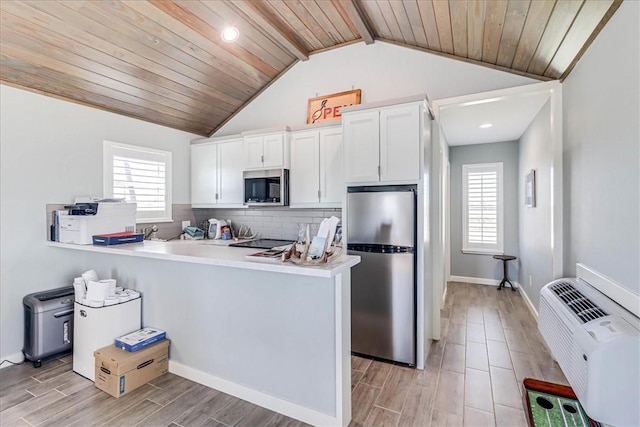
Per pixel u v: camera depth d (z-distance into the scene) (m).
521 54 2.58
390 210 2.64
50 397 2.18
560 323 2.02
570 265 2.67
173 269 2.45
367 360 2.74
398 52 3.29
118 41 2.64
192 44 2.97
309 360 1.93
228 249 2.24
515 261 5.16
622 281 1.75
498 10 2.12
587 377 1.55
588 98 2.20
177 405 2.09
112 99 3.22
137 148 3.62
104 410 2.04
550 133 2.97
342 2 2.68
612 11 1.79
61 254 2.96
